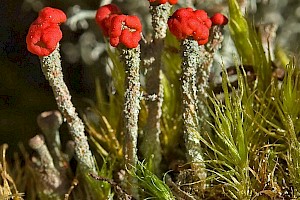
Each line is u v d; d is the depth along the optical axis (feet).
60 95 0.29
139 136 0.34
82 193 0.33
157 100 0.31
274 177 0.30
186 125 0.30
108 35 0.29
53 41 0.27
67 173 0.33
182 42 0.28
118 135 0.35
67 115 0.30
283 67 0.36
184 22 0.28
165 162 0.34
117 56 0.35
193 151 0.30
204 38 0.28
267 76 0.35
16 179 0.34
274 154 0.31
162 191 0.30
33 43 0.27
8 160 0.40
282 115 0.32
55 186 0.32
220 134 0.30
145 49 0.30
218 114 0.31
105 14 0.29
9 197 0.31
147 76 0.30
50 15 0.27
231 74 0.35
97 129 0.36
